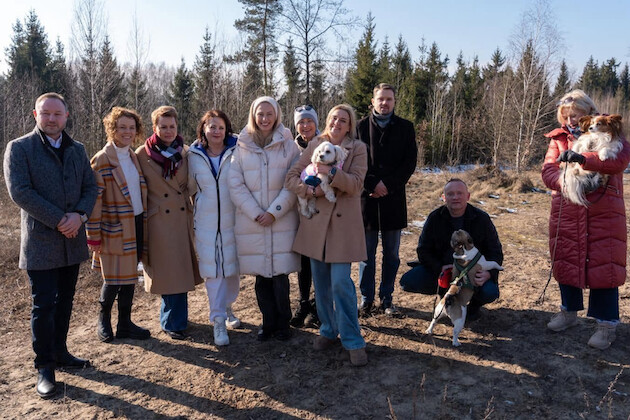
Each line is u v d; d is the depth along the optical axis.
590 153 3.52
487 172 15.76
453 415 3.07
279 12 26.84
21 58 38.16
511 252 6.92
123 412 3.19
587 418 2.99
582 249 3.78
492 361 3.73
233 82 24.98
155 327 4.57
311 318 4.49
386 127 4.36
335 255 3.57
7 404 3.28
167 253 4.13
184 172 4.20
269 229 3.97
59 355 3.74
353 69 32.44
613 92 70.06
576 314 4.21
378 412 3.14
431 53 38.97
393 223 4.39
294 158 4.08
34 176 3.22
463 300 3.90
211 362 3.86
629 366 3.59
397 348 3.98
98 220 3.92
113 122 3.96
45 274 3.33
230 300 4.45
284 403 3.28
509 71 32.03
